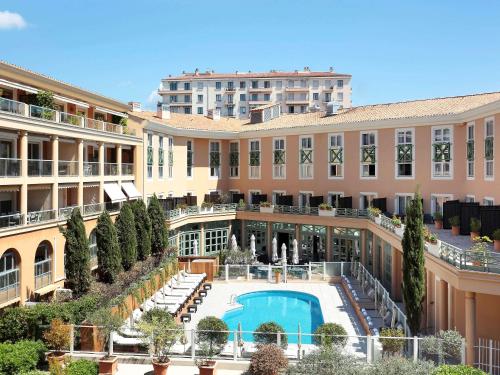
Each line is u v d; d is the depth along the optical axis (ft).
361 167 140.15
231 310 101.86
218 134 165.68
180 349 69.05
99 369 62.23
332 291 116.57
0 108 79.97
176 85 359.46
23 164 87.61
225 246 160.76
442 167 123.03
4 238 77.87
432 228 110.83
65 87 107.04
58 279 94.43
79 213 88.99
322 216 139.74
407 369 53.01
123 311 81.66
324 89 345.92
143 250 113.91
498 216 81.56
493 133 98.73
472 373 51.65
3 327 67.10
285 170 157.48
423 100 142.41
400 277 109.29
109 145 128.36
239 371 64.39
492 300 71.97
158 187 145.89
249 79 351.46
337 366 54.75
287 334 67.15
